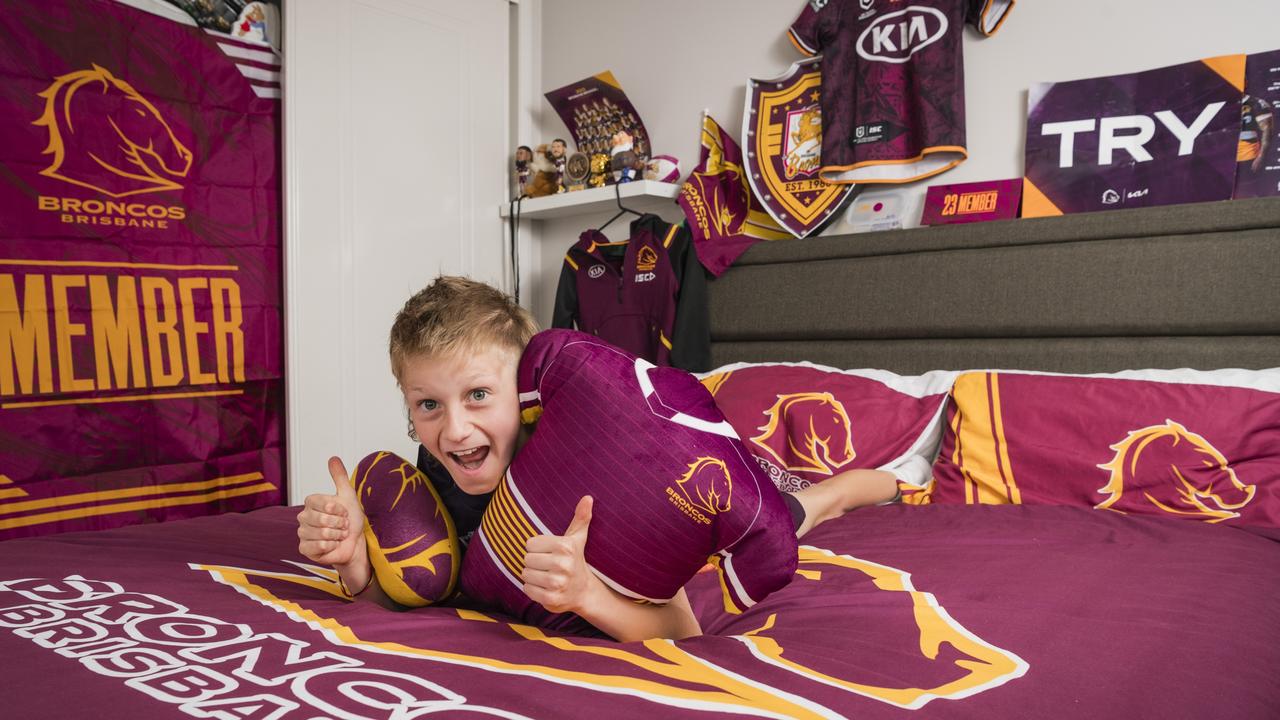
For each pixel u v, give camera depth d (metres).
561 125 3.23
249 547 1.31
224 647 0.78
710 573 1.20
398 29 2.89
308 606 0.94
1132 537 1.28
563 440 0.88
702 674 0.72
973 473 1.64
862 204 2.37
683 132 2.83
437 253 3.02
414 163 2.95
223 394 2.62
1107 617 0.92
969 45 2.19
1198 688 0.75
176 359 2.52
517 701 0.64
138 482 2.44
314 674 0.70
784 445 1.86
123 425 2.42
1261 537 1.31
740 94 2.68
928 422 1.79
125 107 2.42
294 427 2.67
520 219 3.24
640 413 0.88
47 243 2.28
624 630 0.86
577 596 0.81
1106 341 1.87
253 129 2.69
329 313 2.75
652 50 2.92
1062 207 2.01
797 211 2.45
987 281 2.04
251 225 2.68
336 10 2.73
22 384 2.24
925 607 0.96
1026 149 2.06
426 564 0.97
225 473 2.62
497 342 0.91
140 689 0.67
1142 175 1.91
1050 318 1.94
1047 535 1.30
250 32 2.67
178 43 2.52
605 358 0.92
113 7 2.39
